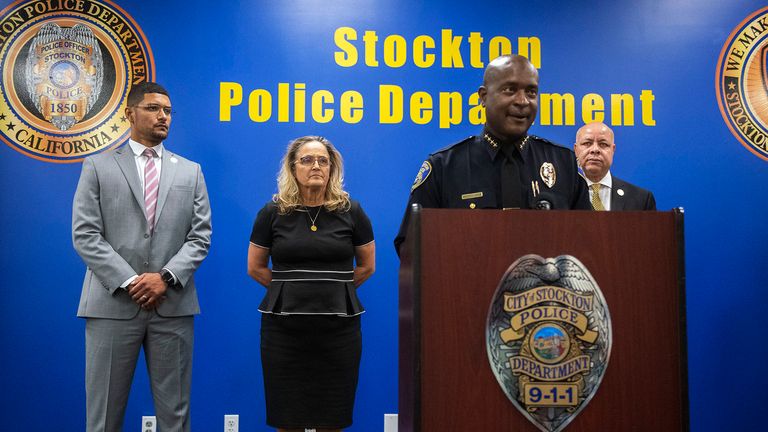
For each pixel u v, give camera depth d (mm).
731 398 3586
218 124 3555
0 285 3387
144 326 2717
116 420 2688
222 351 3490
